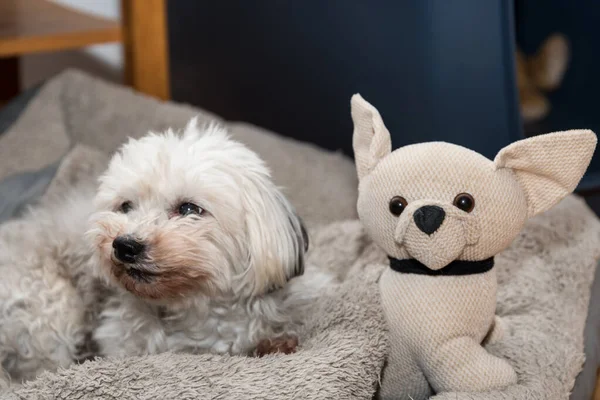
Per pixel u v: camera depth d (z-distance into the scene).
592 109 2.62
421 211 1.13
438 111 1.95
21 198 1.94
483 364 1.19
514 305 1.48
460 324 1.18
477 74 1.90
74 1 3.05
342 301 1.34
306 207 2.06
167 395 1.19
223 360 1.27
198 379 1.22
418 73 1.96
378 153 1.23
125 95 2.40
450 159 1.16
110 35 2.57
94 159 2.07
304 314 1.49
